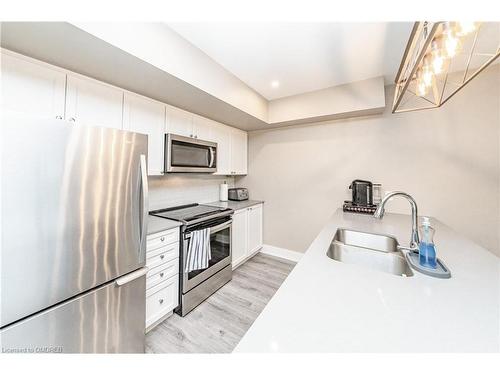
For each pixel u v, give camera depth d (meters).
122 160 1.22
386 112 2.31
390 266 1.24
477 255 1.06
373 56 1.75
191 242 1.86
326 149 2.71
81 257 1.06
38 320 0.93
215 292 2.19
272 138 3.16
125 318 1.29
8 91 1.10
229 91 2.02
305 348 0.49
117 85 1.59
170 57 1.43
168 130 2.01
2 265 0.83
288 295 0.71
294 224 3.01
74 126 1.01
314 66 1.92
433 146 2.08
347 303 0.66
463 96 1.94
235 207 2.63
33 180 0.89
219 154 2.73
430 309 0.63
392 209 2.26
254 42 1.58
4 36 1.02
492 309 0.63
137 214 1.32
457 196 1.99
